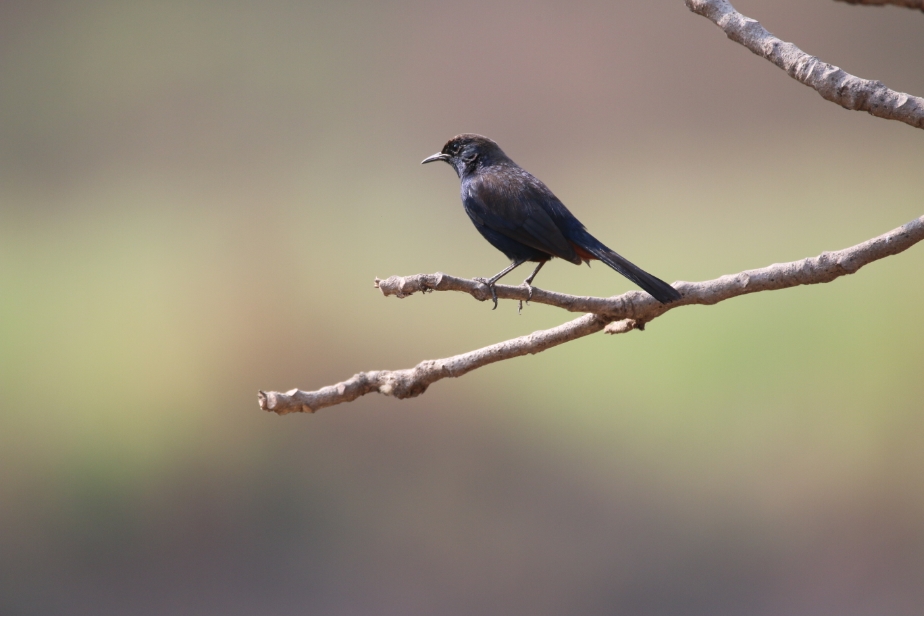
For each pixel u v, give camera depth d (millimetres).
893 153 22594
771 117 25328
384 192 24672
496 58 28141
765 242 18641
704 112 25781
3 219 23625
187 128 27922
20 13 30141
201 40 29188
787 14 27906
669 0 27391
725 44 26625
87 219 23766
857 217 19328
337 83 28562
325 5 30266
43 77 29188
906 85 27031
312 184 25172
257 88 28875
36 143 27547
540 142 26766
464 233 21547
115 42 29656
